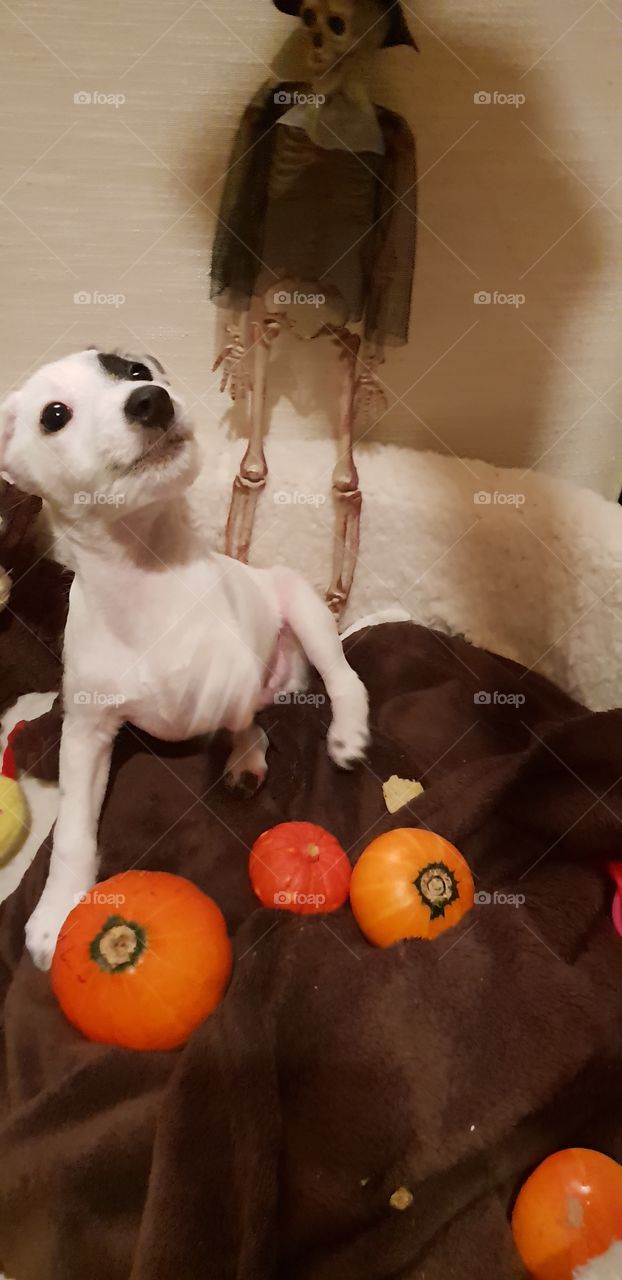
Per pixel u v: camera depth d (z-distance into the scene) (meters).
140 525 0.77
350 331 0.97
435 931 0.74
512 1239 0.61
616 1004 0.68
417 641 1.07
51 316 1.07
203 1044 0.65
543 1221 0.60
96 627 0.82
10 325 1.07
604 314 1.07
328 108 0.81
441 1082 0.63
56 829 0.86
